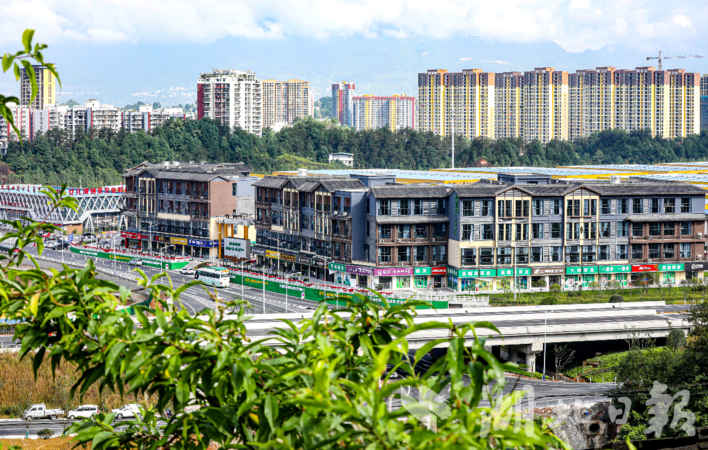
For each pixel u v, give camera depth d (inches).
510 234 4564.5
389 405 374.9
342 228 4852.4
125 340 393.7
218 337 394.0
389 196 4584.2
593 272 4643.2
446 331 3043.8
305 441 320.2
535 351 3196.4
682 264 4756.4
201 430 397.1
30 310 393.7
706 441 796.6
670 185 4771.2
